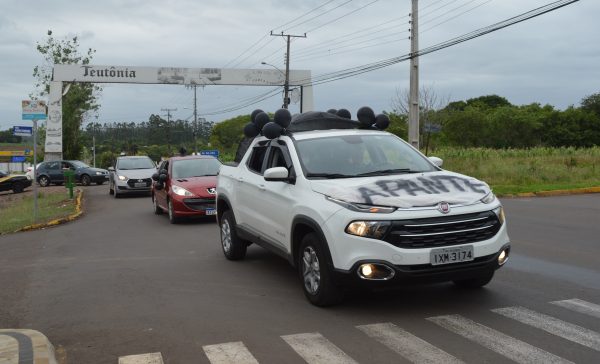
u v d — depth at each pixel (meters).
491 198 5.70
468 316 5.61
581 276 7.20
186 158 15.15
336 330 5.32
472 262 5.41
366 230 5.28
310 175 6.36
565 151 37.25
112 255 9.82
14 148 101.69
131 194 24.28
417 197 5.43
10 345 4.99
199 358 4.74
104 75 38.38
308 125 7.57
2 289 7.61
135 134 108.12
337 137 7.00
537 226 11.55
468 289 6.61
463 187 5.74
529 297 6.25
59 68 37.59
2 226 14.70
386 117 7.77
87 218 16.03
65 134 49.88
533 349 4.66
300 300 6.47
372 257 5.25
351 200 5.50
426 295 6.42
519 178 23.23
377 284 5.29
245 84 41.38
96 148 100.06
